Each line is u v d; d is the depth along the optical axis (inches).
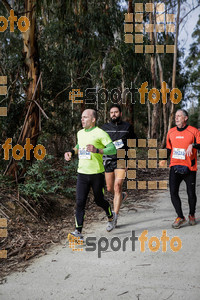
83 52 362.9
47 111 268.2
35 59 225.1
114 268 122.6
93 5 393.1
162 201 238.2
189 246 141.6
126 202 237.6
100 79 414.0
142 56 389.4
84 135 153.7
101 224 183.8
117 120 178.7
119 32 394.9
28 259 135.3
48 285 110.9
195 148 165.9
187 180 172.6
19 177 213.2
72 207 215.0
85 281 112.7
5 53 253.0
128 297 100.0
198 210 207.0
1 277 118.6
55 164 302.5
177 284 106.7
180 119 170.4
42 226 176.6
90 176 152.9
